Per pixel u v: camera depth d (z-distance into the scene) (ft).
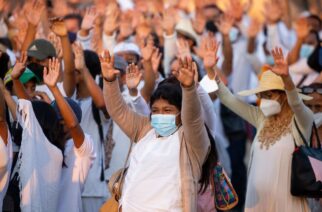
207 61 45.83
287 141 45.03
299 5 99.40
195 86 35.88
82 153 42.39
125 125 39.09
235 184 65.72
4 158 38.83
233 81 71.61
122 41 66.64
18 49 61.72
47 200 41.22
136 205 37.14
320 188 43.88
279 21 78.54
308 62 66.49
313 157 44.29
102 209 38.93
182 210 36.96
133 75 45.93
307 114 44.27
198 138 36.81
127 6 86.94
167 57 62.75
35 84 46.98
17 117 41.14
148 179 37.19
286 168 44.93
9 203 40.63
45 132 41.60
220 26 67.72
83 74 48.39
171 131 37.91
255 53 71.67
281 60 42.98
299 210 44.98
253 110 47.52
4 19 67.10
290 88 43.34
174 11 71.46
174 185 37.01
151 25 77.51
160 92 37.88
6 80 47.32
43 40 49.06
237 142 65.05
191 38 67.21
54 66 41.47
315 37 75.82
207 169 38.42
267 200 45.14
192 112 36.04
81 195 46.24
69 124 41.57
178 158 37.32
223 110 63.77
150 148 37.86
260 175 45.34
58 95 41.34
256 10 92.73
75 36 61.57
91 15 61.93
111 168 50.42
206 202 38.65
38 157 40.91
